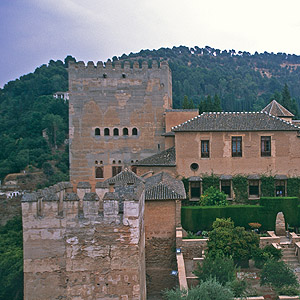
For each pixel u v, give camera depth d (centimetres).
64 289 1530
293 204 3169
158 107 4844
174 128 3609
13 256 3975
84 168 4819
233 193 3588
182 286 1911
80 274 1532
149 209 2794
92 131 4819
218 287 1688
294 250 2703
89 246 1532
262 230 3150
